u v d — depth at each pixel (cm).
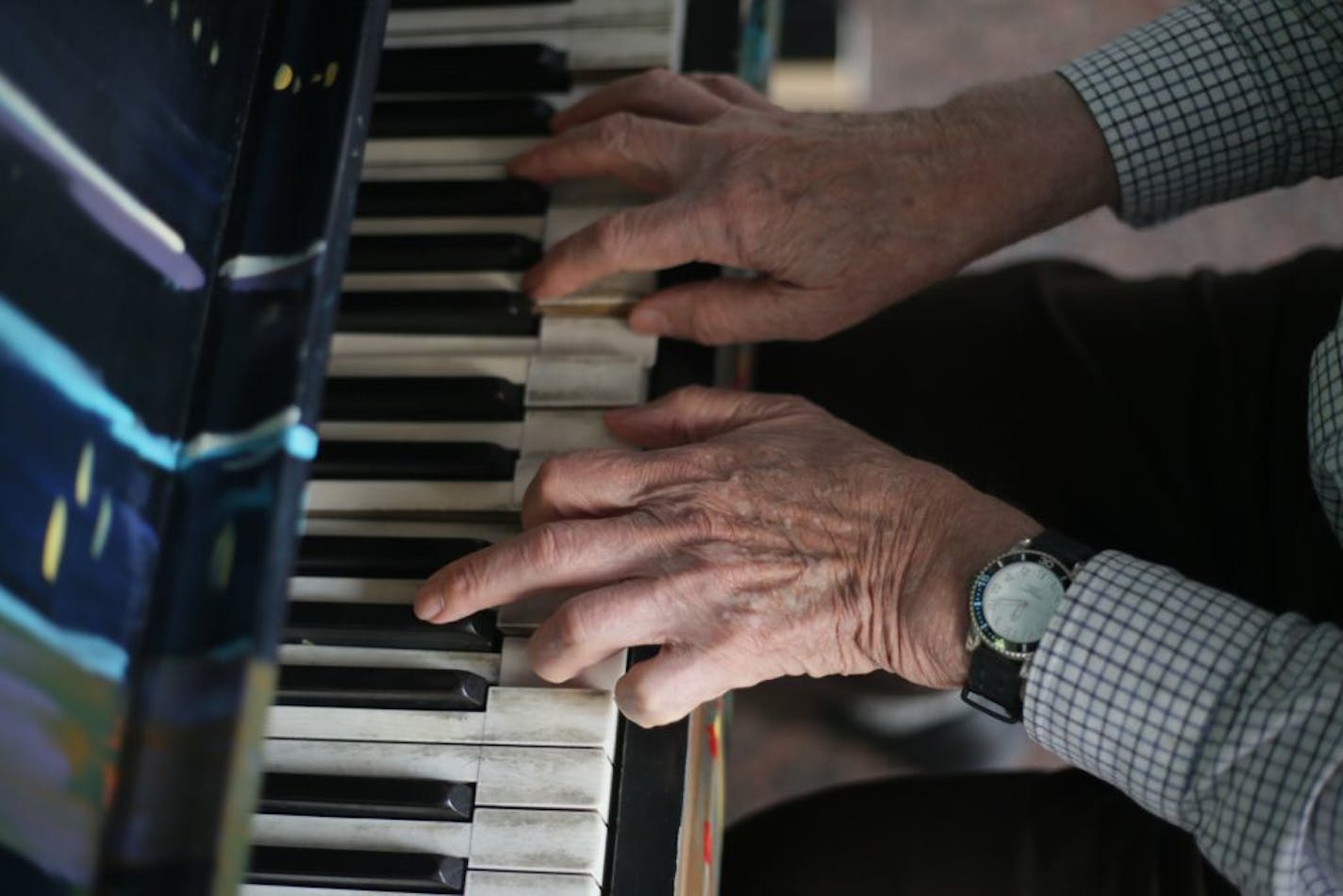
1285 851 81
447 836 86
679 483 94
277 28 81
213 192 76
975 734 151
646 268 105
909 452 125
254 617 64
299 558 94
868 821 110
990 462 122
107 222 70
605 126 108
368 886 85
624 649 92
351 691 89
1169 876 103
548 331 107
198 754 62
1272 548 109
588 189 111
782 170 106
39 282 66
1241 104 112
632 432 101
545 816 86
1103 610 88
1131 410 119
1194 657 86
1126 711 87
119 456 67
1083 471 119
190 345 72
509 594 90
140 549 67
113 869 60
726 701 130
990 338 128
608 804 89
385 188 110
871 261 107
